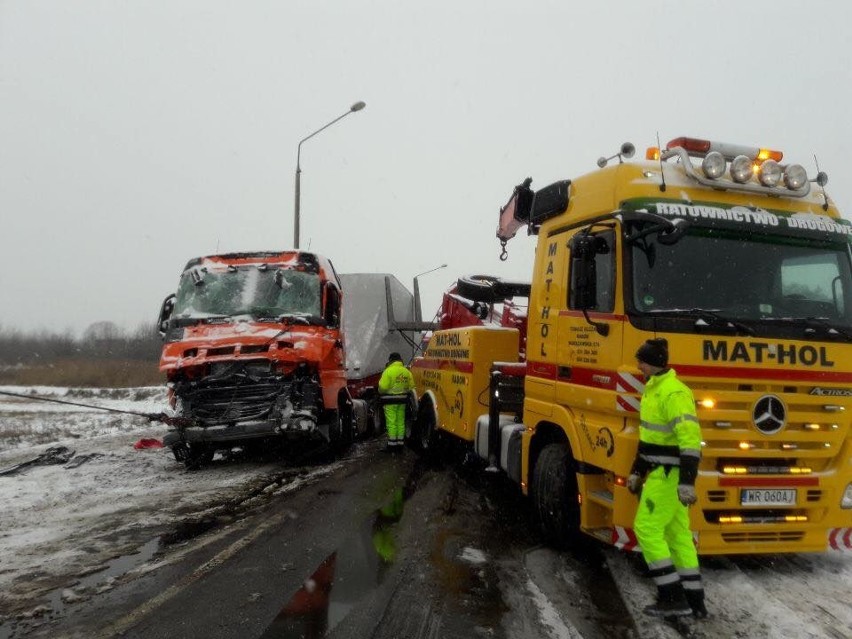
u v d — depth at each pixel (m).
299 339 8.99
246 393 8.84
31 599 4.40
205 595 4.45
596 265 5.26
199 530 6.09
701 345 4.66
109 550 5.47
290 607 4.26
